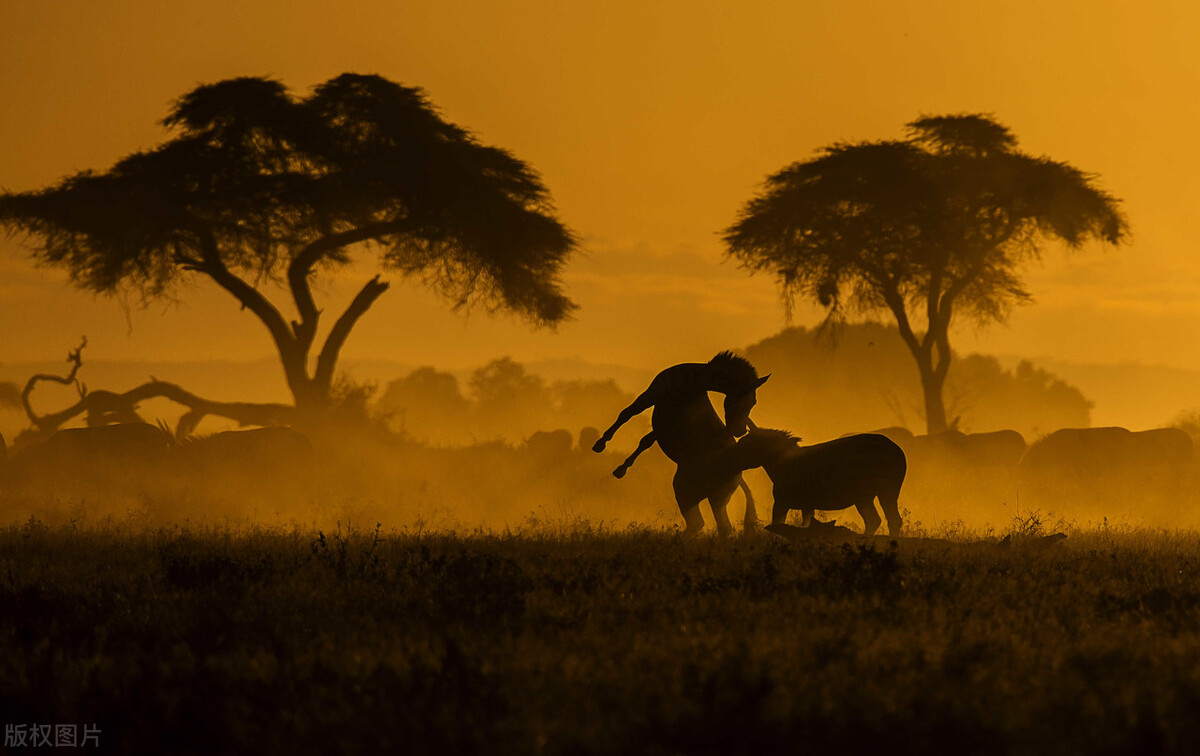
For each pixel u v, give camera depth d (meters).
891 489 58.94
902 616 35.31
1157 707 24.95
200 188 148.25
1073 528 84.25
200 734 23.92
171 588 42.59
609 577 43.44
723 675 26.84
